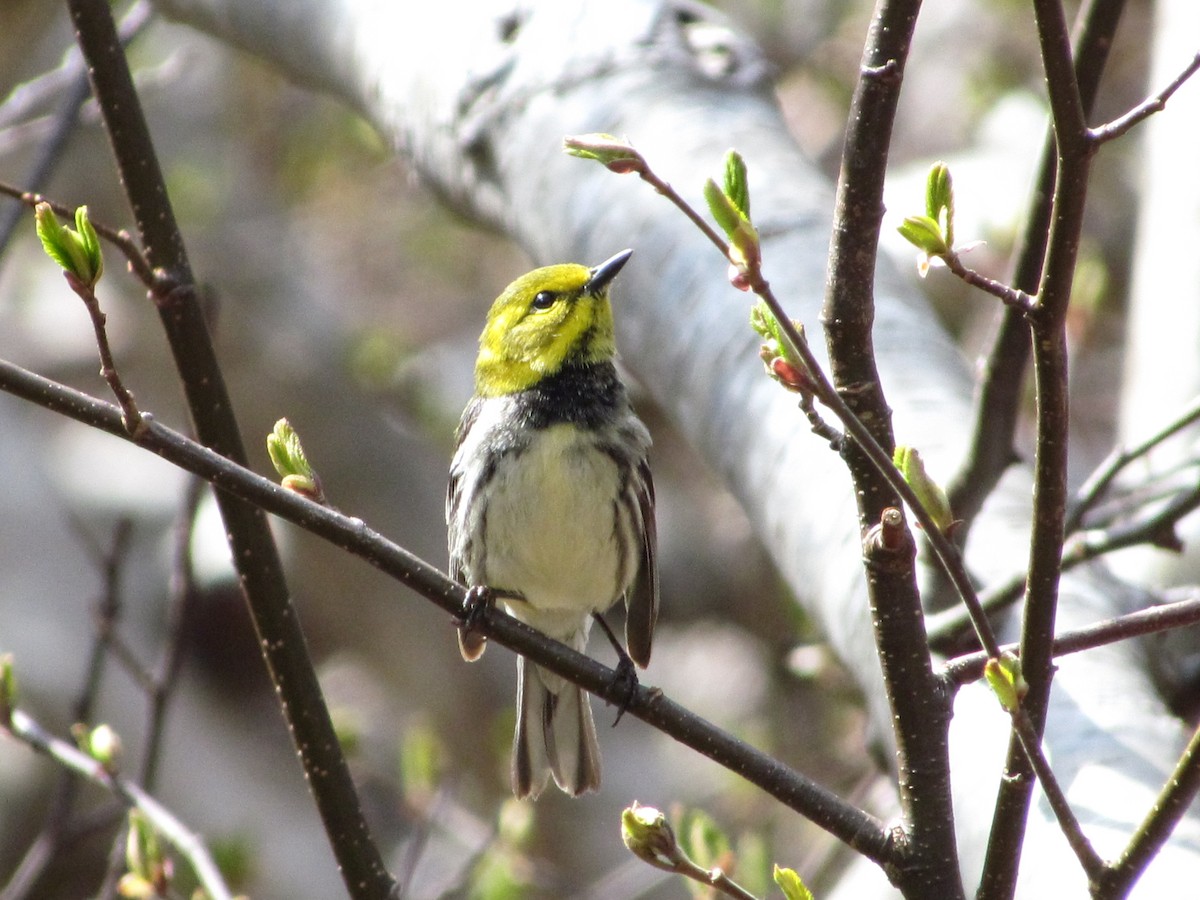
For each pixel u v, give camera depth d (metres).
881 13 4.88
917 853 5.38
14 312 21.66
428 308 23.39
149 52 22.28
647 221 9.64
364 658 21.47
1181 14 12.50
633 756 20.89
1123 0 7.20
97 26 7.09
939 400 8.77
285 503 5.94
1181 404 11.05
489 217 10.86
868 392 5.08
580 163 10.05
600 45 10.45
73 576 18.17
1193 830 6.18
